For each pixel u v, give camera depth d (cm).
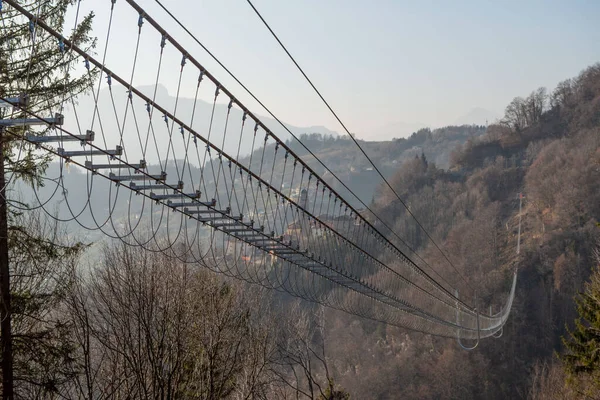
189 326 1934
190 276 2106
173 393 1636
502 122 17338
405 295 6625
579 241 9981
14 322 1702
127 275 1856
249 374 1895
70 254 1744
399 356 8219
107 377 1670
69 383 1731
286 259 2119
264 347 1939
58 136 1097
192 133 1410
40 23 1015
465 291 9931
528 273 9988
